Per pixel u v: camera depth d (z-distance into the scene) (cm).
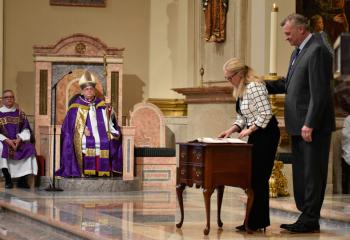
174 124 1324
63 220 759
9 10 1366
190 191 1170
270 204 846
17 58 1367
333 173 1102
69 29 1389
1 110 1200
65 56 1270
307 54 660
